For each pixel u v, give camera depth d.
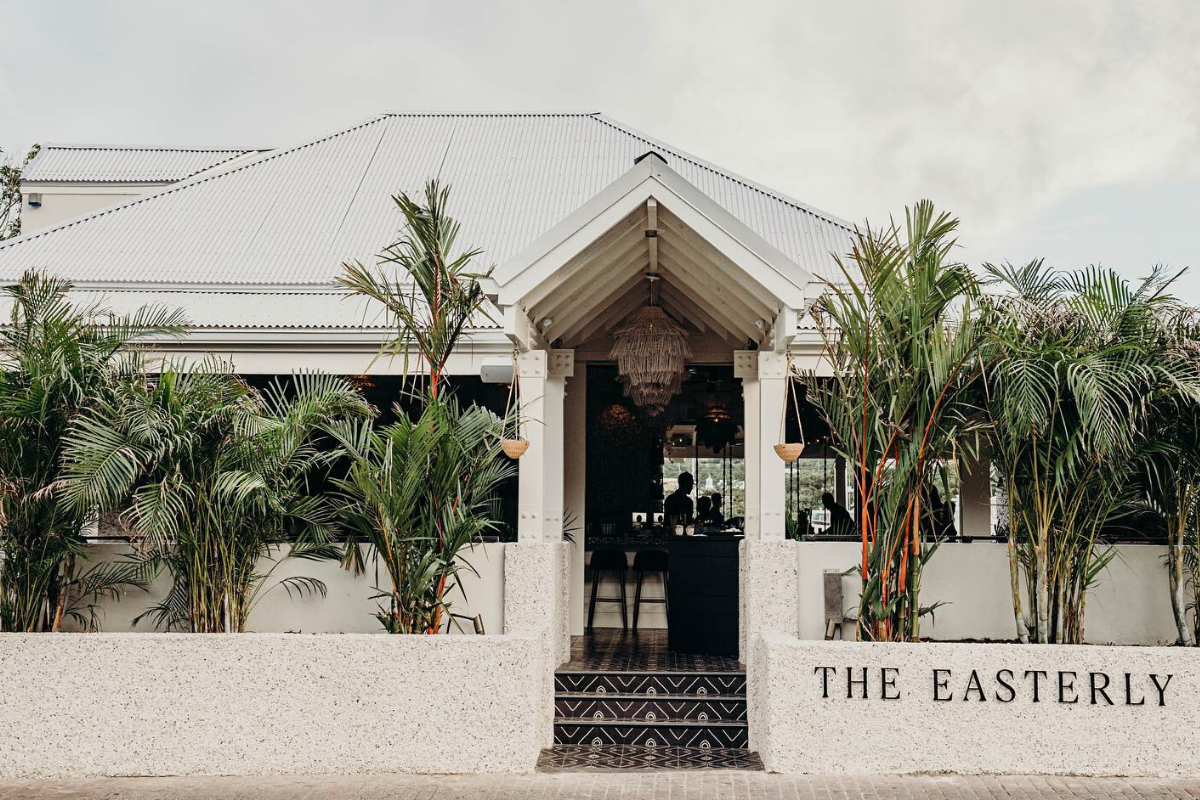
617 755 7.25
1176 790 6.12
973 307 7.39
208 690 6.85
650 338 8.80
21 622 7.36
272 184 13.92
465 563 8.09
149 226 12.77
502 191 13.70
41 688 6.89
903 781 6.34
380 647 6.80
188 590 7.42
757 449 9.50
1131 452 6.83
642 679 8.07
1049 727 6.50
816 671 6.61
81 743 6.84
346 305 11.02
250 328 10.09
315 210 13.27
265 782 6.57
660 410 9.66
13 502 7.18
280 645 6.85
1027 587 7.61
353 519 7.37
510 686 6.73
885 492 7.03
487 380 9.76
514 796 6.16
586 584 11.51
